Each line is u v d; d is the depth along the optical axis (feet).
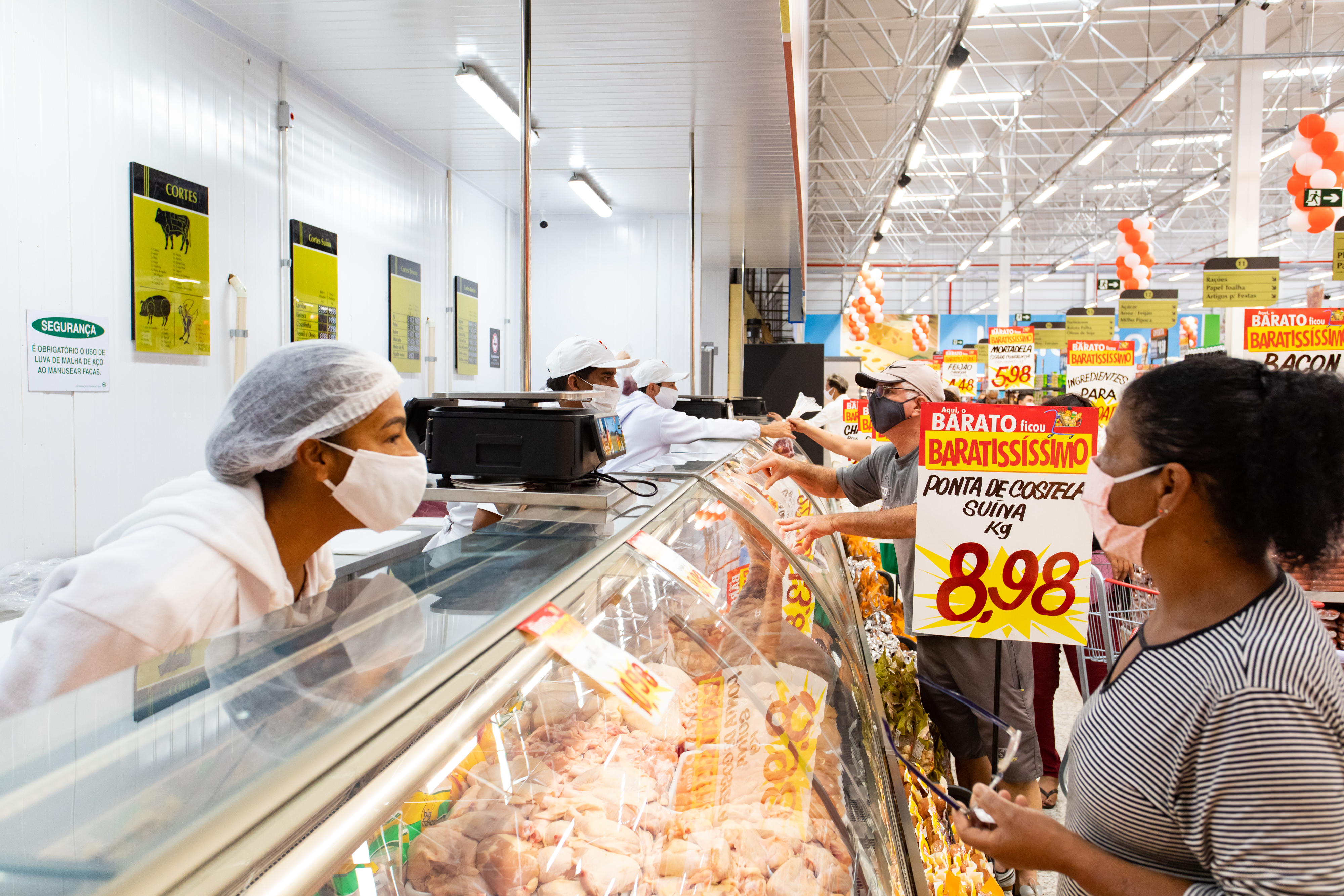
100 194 9.68
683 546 5.08
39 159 8.87
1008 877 7.89
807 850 3.93
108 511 9.90
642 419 11.50
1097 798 3.31
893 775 5.51
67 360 9.27
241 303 12.21
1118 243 44.50
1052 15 33.96
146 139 10.41
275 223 13.35
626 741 3.34
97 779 1.73
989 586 6.35
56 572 3.73
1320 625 2.88
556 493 5.23
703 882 3.25
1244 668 2.79
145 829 1.58
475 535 4.33
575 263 26.05
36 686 3.39
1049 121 48.78
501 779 2.57
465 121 16.67
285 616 2.89
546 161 19.66
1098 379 27.43
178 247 10.98
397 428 4.28
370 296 16.71
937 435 6.31
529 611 3.09
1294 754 2.64
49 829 1.55
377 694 2.24
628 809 3.11
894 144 50.49
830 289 84.99
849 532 7.16
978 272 84.07
